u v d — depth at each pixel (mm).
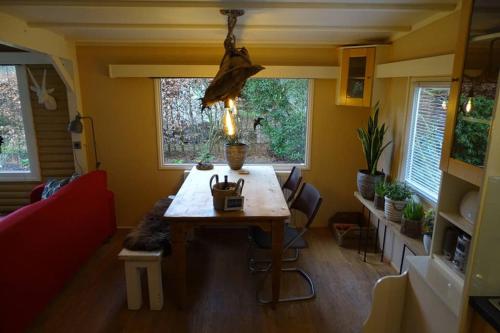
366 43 3432
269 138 3955
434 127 2613
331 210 4012
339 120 3779
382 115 3451
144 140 3793
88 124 3727
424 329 1725
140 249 2488
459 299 1526
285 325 2379
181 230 2381
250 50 3586
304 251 3436
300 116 3887
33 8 2225
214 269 3109
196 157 3988
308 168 3898
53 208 2521
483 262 1321
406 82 2965
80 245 2945
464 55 1539
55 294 2553
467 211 1732
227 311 2525
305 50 3592
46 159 3951
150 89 3660
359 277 2973
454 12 2256
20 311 2135
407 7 2197
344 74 3473
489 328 1279
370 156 3270
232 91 2166
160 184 3916
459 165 1575
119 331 2320
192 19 2551
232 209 2395
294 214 3980
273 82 3807
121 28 2758
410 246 2428
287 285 2857
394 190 2855
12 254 2059
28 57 3643
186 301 2635
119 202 3945
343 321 2420
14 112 3873
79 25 2693
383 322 1952
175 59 3594
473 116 1483
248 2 2102
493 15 1359
